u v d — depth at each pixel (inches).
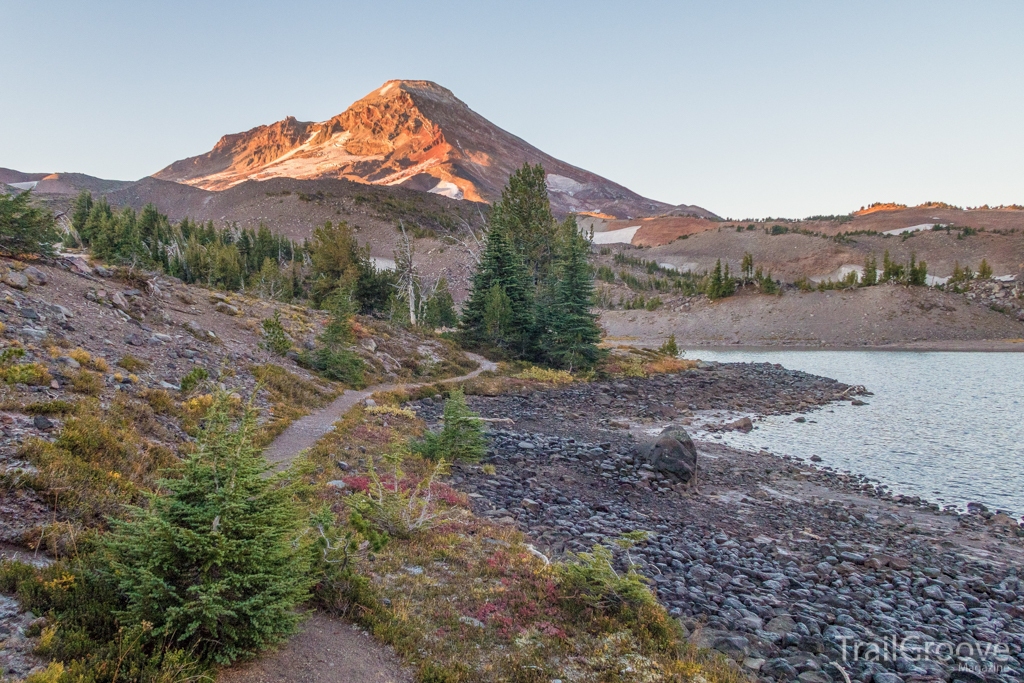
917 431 1299.2
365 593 309.9
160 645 212.4
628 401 1621.6
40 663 193.5
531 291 2263.8
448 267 5000.0
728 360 3617.1
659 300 6914.4
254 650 234.4
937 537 649.6
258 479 259.0
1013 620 441.7
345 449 677.3
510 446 928.9
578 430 1166.3
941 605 461.4
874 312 5531.5
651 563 485.7
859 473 952.3
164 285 1232.8
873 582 501.0
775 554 558.9
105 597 236.2
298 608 293.0
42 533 278.7
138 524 236.1
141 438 465.4
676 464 821.2
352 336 1450.5
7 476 309.6
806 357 3843.5
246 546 236.7
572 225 2544.3
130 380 609.3
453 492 594.6
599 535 538.6
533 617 321.1
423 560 386.6
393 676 248.5
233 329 1171.3
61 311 727.1
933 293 5713.6
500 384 1590.8
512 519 552.4
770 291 6254.9
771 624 382.9
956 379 2357.3
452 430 743.1
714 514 693.3
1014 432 1269.7
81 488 332.5
